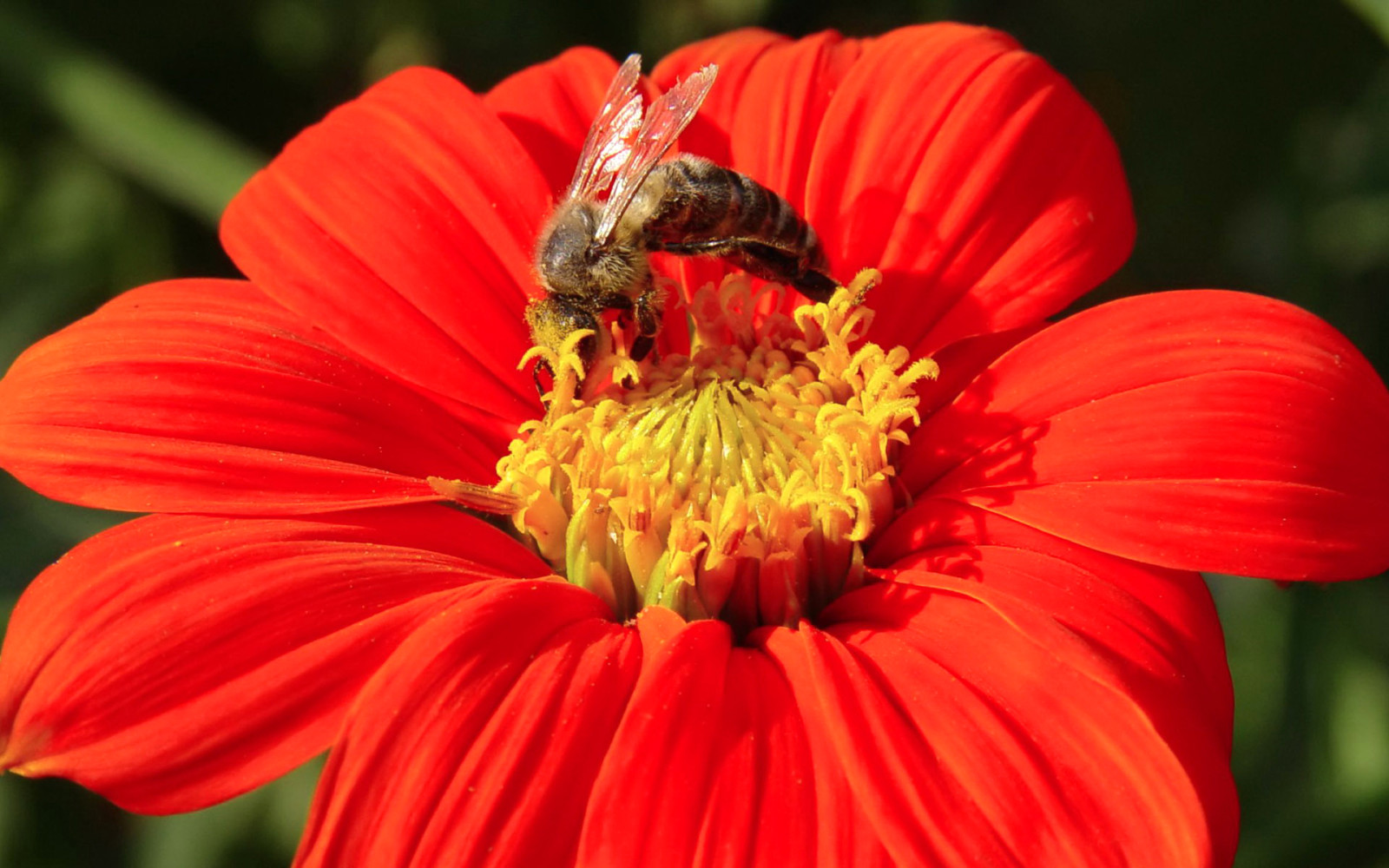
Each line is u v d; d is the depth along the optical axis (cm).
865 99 12
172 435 10
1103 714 9
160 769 9
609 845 9
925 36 12
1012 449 10
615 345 11
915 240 11
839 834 9
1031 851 9
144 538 10
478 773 9
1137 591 10
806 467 11
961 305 11
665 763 9
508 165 11
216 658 10
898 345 11
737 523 10
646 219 11
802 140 12
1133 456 10
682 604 11
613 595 11
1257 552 10
